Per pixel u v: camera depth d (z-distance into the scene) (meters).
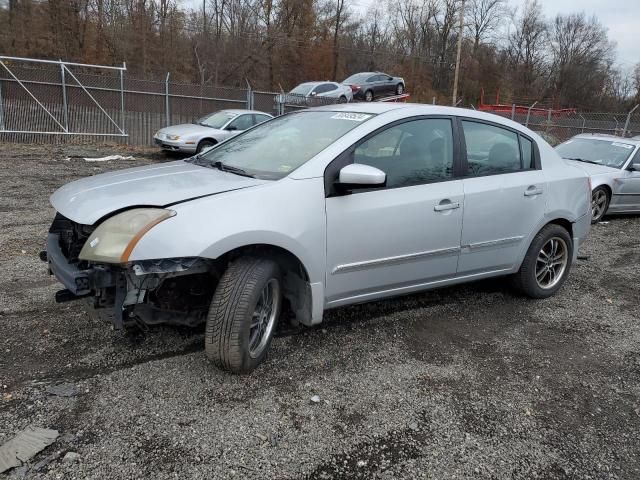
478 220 4.16
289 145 3.76
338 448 2.63
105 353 3.38
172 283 3.11
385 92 29.48
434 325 4.20
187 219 2.86
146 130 16.67
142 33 40.88
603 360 3.79
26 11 36.56
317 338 3.82
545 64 74.38
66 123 15.39
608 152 9.63
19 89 14.70
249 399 2.98
